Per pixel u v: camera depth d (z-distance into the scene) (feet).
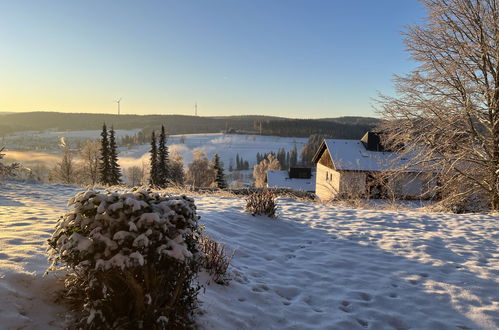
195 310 11.23
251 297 13.96
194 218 10.16
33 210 22.24
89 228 8.72
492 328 12.50
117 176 147.13
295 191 65.41
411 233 25.77
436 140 47.42
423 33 47.52
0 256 11.19
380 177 54.39
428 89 47.29
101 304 8.66
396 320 13.02
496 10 41.47
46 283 10.18
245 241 21.91
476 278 17.08
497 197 46.55
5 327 8.00
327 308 13.80
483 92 43.62
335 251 21.33
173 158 214.48
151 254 8.66
